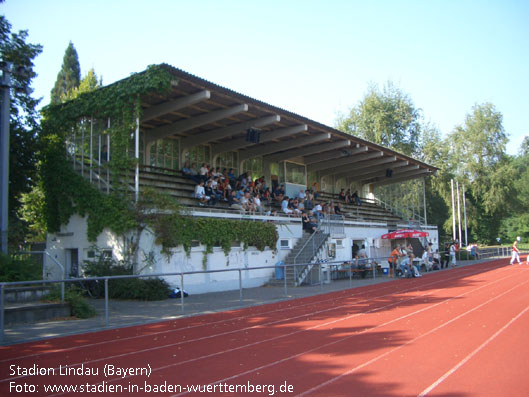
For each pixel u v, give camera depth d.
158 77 18.11
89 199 20.36
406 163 38.03
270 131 26.69
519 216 78.69
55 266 21.39
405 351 8.27
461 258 44.69
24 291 13.24
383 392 6.07
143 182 21.66
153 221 18.56
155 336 10.43
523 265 32.81
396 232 32.81
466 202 62.12
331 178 39.94
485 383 6.33
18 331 11.05
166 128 23.92
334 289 20.98
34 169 22.62
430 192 63.31
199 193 23.08
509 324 10.57
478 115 64.94
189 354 8.51
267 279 24.05
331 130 27.44
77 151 21.53
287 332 10.52
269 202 29.05
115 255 19.53
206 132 25.77
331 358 7.91
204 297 18.45
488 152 63.69
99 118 20.84
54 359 8.30
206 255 20.55
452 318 11.64
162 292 17.80
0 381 6.98
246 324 11.88
